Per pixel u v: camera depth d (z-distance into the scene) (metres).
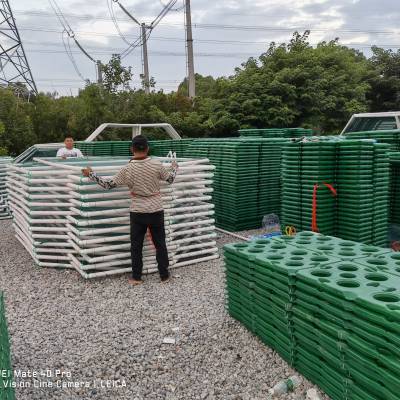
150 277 6.33
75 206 6.37
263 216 9.22
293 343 3.72
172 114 23.61
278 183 9.34
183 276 6.36
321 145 6.44
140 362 4.01
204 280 6.16
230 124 22.86
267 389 3.56
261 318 4.23
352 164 6.38
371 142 6.47
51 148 11.80
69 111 24.22
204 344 4.30
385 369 2.74
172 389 3.61
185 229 6.99
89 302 5.45
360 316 2.96
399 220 7.64
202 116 23.91
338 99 24.19
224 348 4.21
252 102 22.41
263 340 4.25
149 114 23.31
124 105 23.94
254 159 8.93
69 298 5.59
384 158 6.80
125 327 4.72
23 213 7.37
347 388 3.10
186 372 3.84
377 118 11.99
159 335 4.51
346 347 3.05
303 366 3.66
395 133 8.38
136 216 5.80
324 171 6.54
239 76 24.28
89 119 23.20
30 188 6.73
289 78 23.17
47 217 7.05
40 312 5.17
